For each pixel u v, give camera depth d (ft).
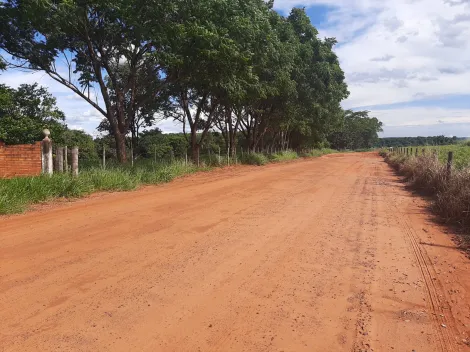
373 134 350.23
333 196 35.88
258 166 80.94
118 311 12.20
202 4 46.70
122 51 52.65
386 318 12.14
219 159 76.13
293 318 12.03
